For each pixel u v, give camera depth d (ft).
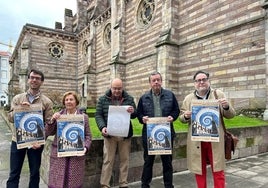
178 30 48.60
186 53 46.60
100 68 88.74
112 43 72.74
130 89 65.87
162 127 13.62
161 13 54.24
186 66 46.50
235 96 37.04
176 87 48.01
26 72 96.37
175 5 48.49
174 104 14.33
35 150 13.17
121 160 15.16
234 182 16.90
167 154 13.67
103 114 14.67
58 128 11.55
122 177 15.12
